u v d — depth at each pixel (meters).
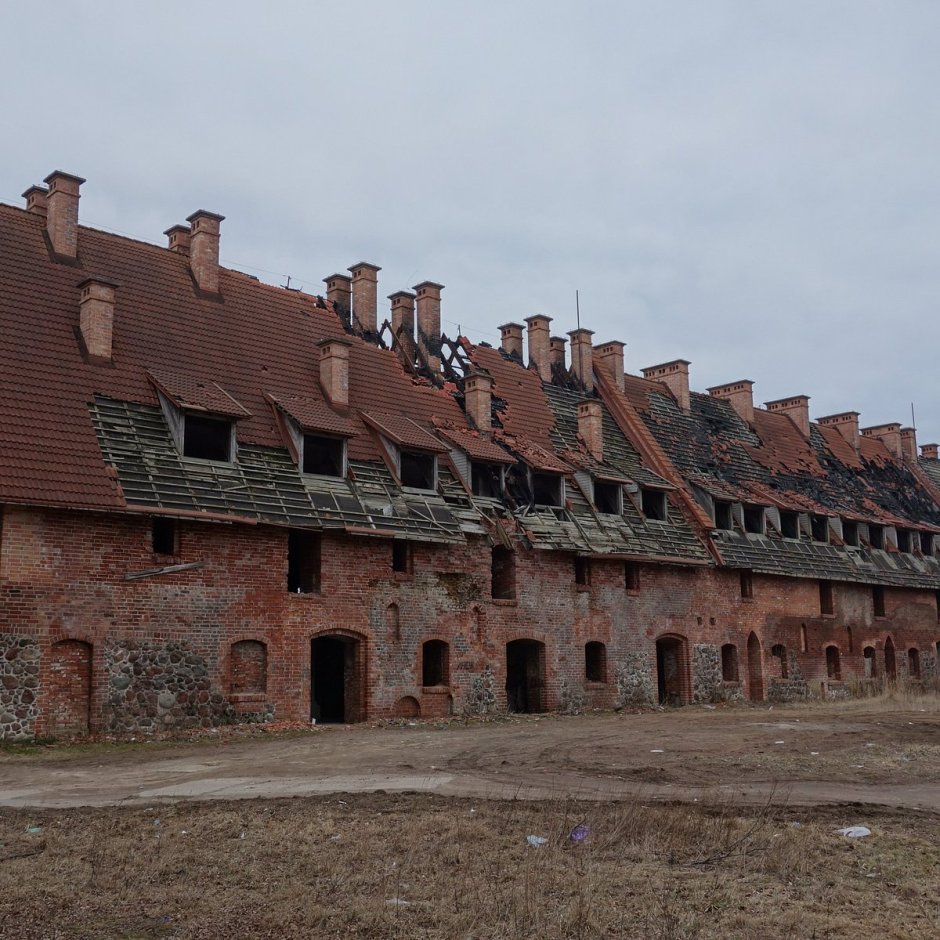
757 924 9.20
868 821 13.42
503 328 43.38
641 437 42.31
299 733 24.27
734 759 19.17
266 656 25.98
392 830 12.57
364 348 35.31
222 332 30.80
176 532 24.83
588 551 33.97
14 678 21.77
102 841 12.06
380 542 28.97
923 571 52.31
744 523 43.53
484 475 33.59
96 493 23.06
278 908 9.71
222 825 12.80
